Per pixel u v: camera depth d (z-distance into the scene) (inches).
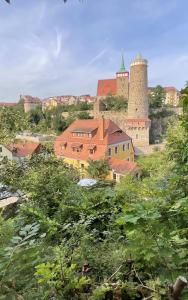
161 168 260.5
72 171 295.6
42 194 183.3
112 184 237.0
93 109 2326.5
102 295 70.4
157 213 60.0
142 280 76.4
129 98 2022.6
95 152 1180.5
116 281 79.2
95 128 1234.0
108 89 2628.0
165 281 64.7
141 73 1947.6
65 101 3425.2
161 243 63.5
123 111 2162.9
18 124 295.7
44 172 210.7
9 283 64.7
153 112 2126.0
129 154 1311.5
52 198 177.6
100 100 2317.9
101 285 74.2
